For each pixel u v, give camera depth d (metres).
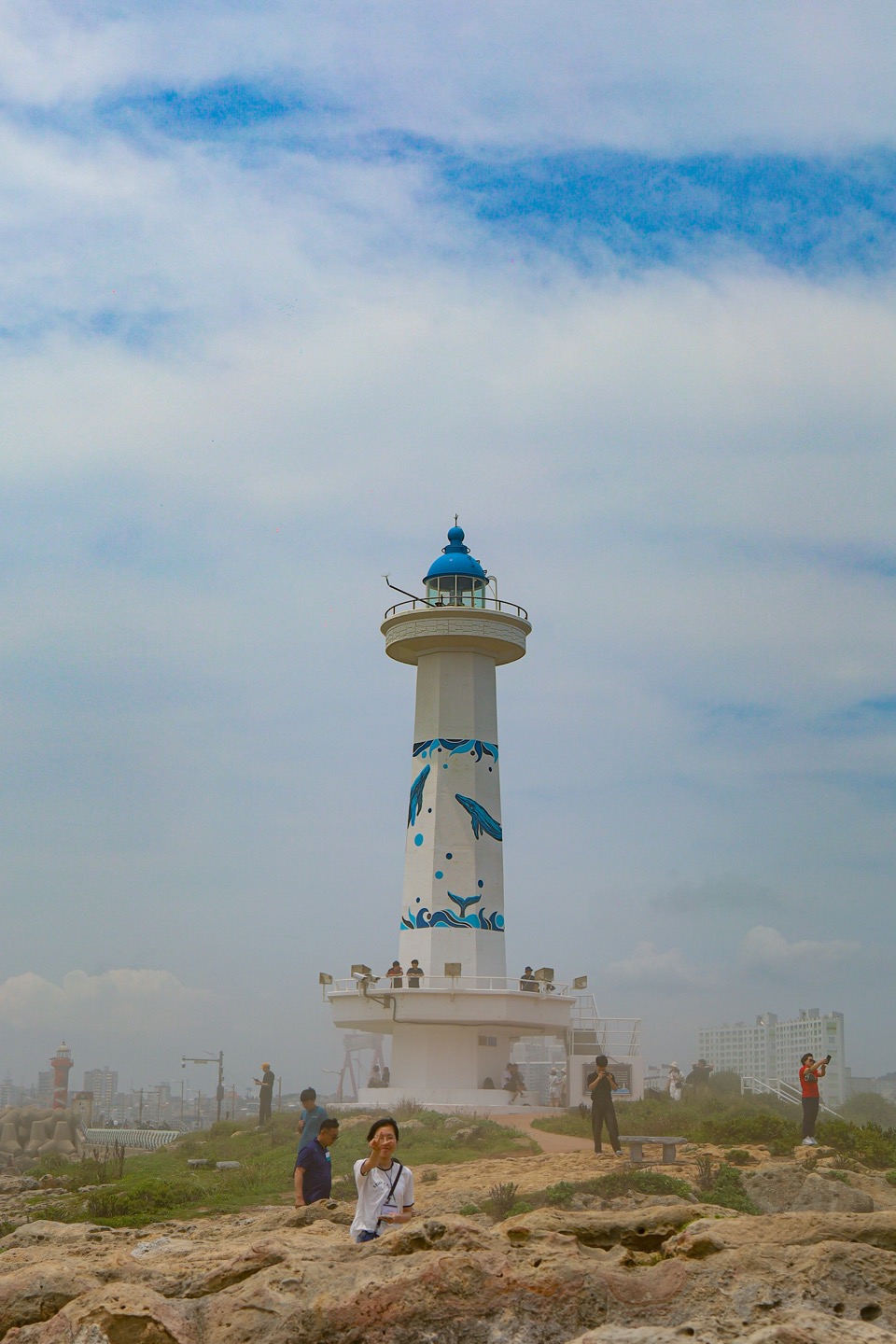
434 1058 55.84
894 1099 61.00
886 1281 13.64
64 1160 48.56
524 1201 25.31
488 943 56.84
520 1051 62.59
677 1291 13.91
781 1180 25.44
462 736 58.81
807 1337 12.23
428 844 57.66
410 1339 13.81
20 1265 16.91
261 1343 13.91
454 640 59.41
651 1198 25.80
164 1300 14.52
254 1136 47.06
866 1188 27.66
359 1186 16.39
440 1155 37.62
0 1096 162.12
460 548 62.78
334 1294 14.25
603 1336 12.82
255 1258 15.52
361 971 55.94
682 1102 51.44
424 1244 15.06
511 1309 13.91
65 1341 14.13
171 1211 30.27
